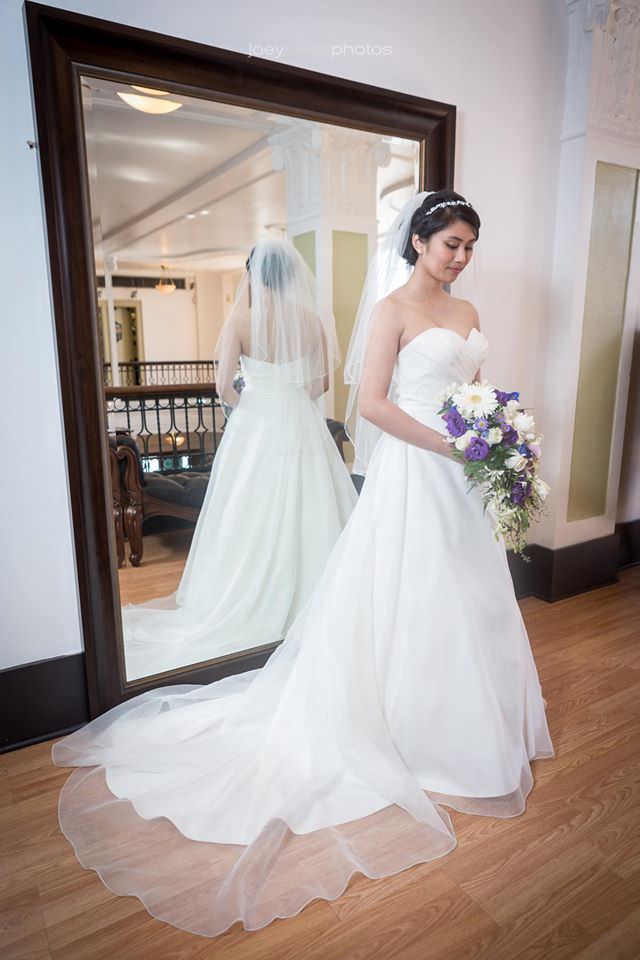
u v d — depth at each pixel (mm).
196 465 2195
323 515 2451
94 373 1921
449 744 1745
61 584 2053
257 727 1940
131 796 1753
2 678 1983
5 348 1849
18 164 1786
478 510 1809
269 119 2086
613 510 3367
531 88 2742
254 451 2293
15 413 1895
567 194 2873
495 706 1733
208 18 1991
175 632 2256
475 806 1729
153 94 1894
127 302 1958
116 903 1439
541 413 3148
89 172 1840
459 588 1738
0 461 1897
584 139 2766
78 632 2107
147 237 1960
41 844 1618
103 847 1593
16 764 1946
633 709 2227
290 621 2484
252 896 1429
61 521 2018
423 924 1377
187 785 1749
